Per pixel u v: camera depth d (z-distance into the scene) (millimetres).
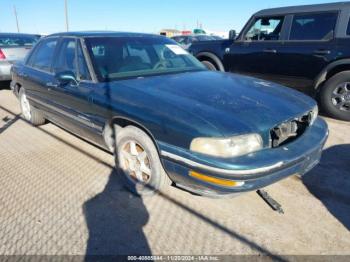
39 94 4211
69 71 3246
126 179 2982
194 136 2232
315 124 2855
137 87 2846
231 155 2156
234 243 2277
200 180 2262
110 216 2598
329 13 5055
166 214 2613
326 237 2336
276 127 2391
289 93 2992
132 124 2793
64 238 2342
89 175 3299
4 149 4043
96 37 3492
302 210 2662
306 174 3270
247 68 6180
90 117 3197
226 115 2318
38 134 4602
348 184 3084
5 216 2605
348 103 5020
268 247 2236
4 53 7852
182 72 3506
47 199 2855
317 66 5191
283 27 5566
